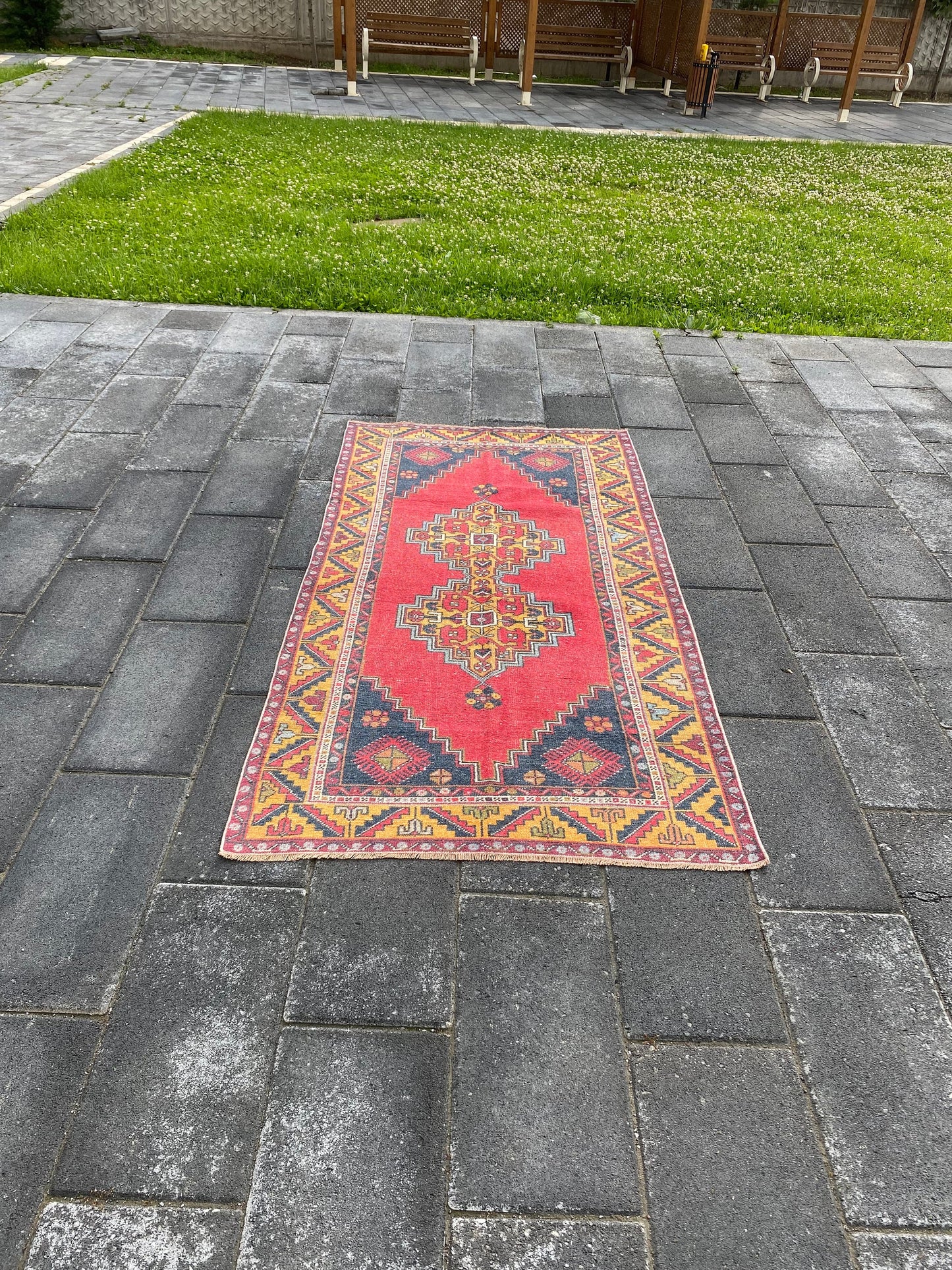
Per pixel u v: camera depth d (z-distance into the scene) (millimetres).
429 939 2369
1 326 5648
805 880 2562
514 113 13188
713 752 2955
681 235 8016
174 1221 1827
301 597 3564
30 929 2344
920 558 3994
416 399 5109
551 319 6230
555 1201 1875
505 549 3904
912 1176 1941
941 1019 2242
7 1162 1904
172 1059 2088
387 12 15359
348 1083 2057
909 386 5609
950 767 2949
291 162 9555
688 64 14414
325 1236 1810
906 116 15484
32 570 3627
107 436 4574
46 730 2924
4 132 9883
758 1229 1848
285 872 2527
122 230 7227
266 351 5559
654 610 3594
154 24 15414
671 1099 2057
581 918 2438
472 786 2797
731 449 4801
